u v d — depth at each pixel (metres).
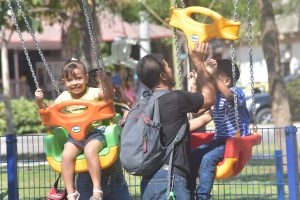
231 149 9.27
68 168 9.92
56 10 24.75
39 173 13.63
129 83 28.80
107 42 42.75
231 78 9.98
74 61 10.33
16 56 50.47
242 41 39.59
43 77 46.00
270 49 20.41
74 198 9.87
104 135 9.93
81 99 10.22
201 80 9.24
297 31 50.66
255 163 14.59
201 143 10.27
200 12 9.49
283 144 18.48
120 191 10.65
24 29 15.80
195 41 9.42
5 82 33.72
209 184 9.31
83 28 20.69
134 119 9.03
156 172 8.99
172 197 8.84
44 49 46.72
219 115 9.84
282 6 42.62
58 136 10.28
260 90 40.50
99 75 9.87
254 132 10.17
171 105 9.03
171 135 9.00
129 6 37.84
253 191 13.70
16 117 35.91
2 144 30.23
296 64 51.69
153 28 43.16
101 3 28.75
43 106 10.04
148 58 9.34
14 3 15.29
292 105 38.97
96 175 9.78
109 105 9.83
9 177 12.08
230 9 32.03
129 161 8.89
